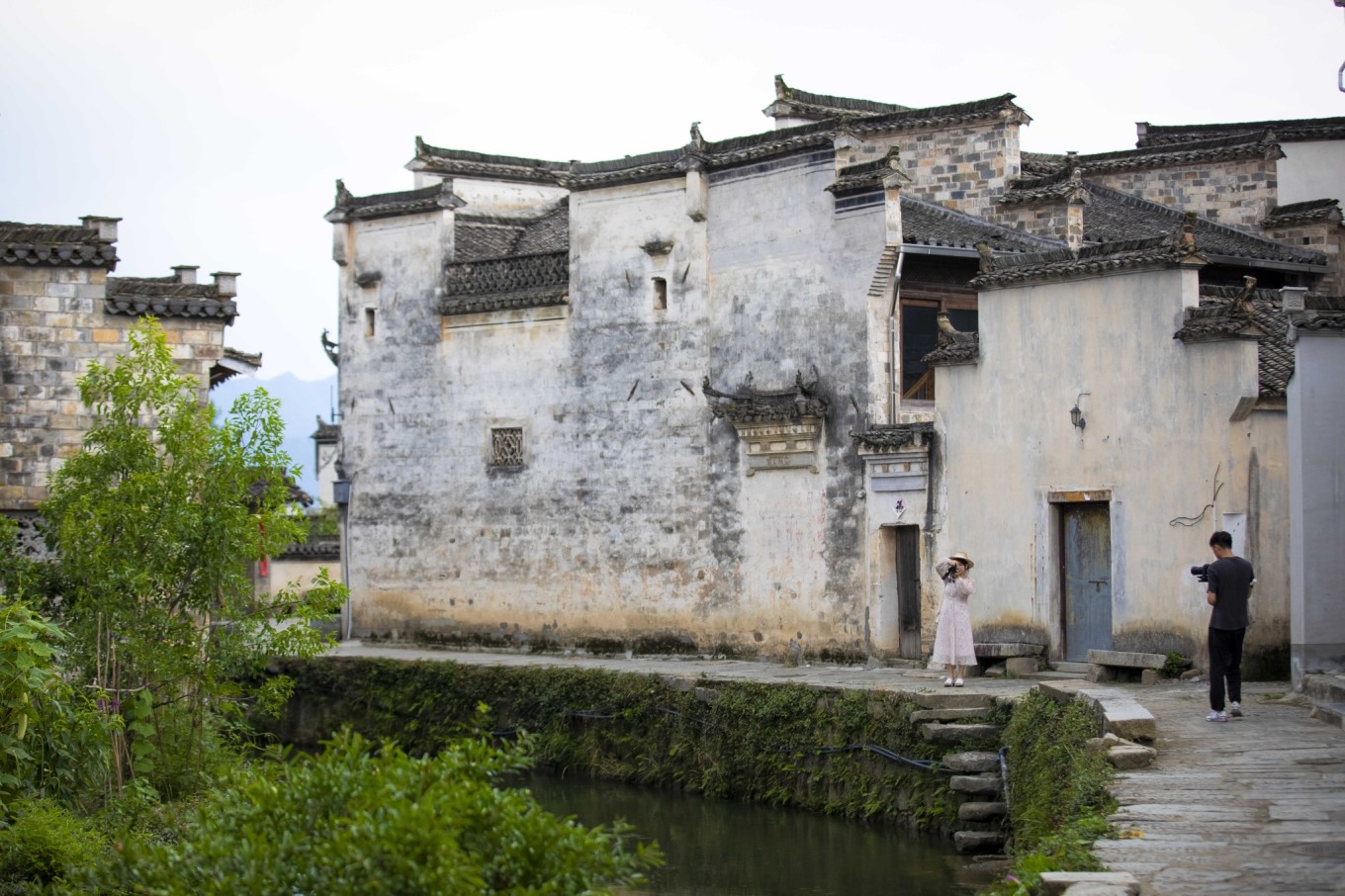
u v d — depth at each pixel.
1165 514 22.48
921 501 26.27
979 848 19.27
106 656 19.08
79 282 22.86
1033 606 24.22
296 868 9.56
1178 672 22.00
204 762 20.08
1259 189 33.72
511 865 9.48
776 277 29.05
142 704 19.12
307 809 10.13
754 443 28.84
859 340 27.59
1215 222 34.06
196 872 9.89
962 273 28.95
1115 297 23.23
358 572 35.50
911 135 33.06
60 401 22.75
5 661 16.34
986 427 25.09
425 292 34.59
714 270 30.14
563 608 32.12
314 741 31.02
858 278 27.61
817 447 28.14
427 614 34.25
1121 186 35.44
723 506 29.77
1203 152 34.09
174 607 19.86
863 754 21.84
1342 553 18.88
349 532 35.69
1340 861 10.62
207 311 23.38
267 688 21.25
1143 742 15.09
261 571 45.50
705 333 30.22
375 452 35.31
